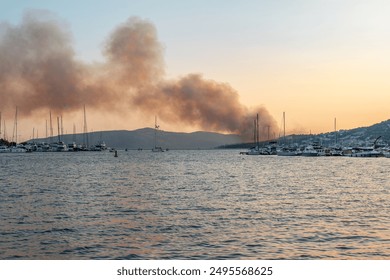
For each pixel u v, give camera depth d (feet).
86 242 119.65
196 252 109.09
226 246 114.21
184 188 266.57
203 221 149.18
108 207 184.85
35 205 191.72
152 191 249.75
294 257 104.37
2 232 132.57
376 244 115.75
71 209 179.42
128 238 124.16
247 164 589.32
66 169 469.98
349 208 177.68
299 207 180.96
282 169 471.21
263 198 213.25
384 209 174.81
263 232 130.21
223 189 259.39
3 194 234.99
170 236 126.11
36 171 435.53
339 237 123.24
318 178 344.08
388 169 465.47
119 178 349.00
